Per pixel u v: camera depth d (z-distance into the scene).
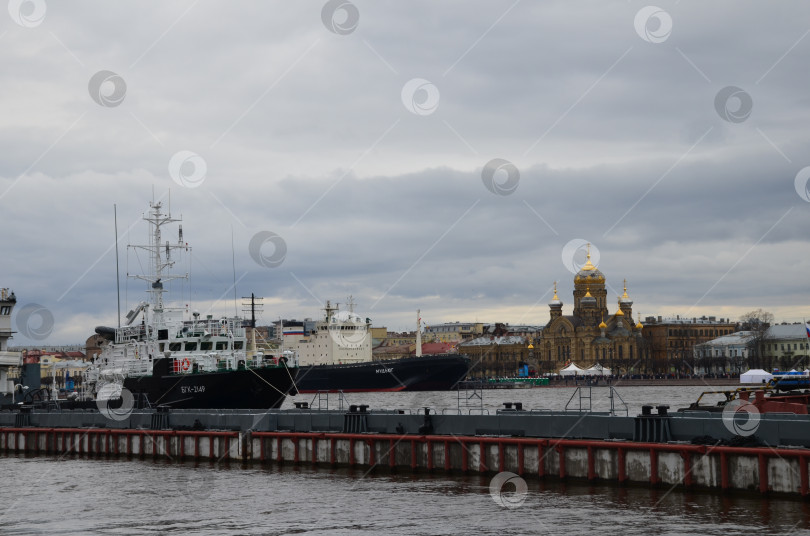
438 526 55.34
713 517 53.44
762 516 52.91
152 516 61.62
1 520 61.75
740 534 49.94
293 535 54.72
